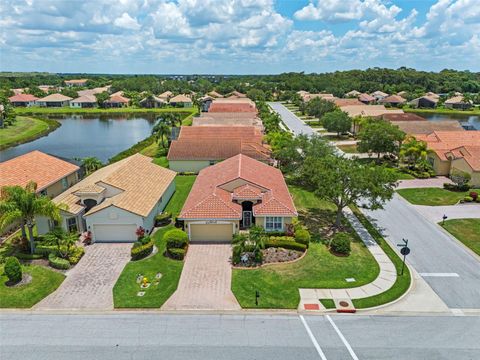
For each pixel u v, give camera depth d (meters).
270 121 87.75
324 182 34.66
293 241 33.06
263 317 24.27
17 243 34.34
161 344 21.88
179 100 160.00
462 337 22.39
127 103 161.25
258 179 39.72
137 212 34.38
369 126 63.12
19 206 30.31
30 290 27.17
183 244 32.41
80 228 36.75
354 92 182.12
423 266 30.36
